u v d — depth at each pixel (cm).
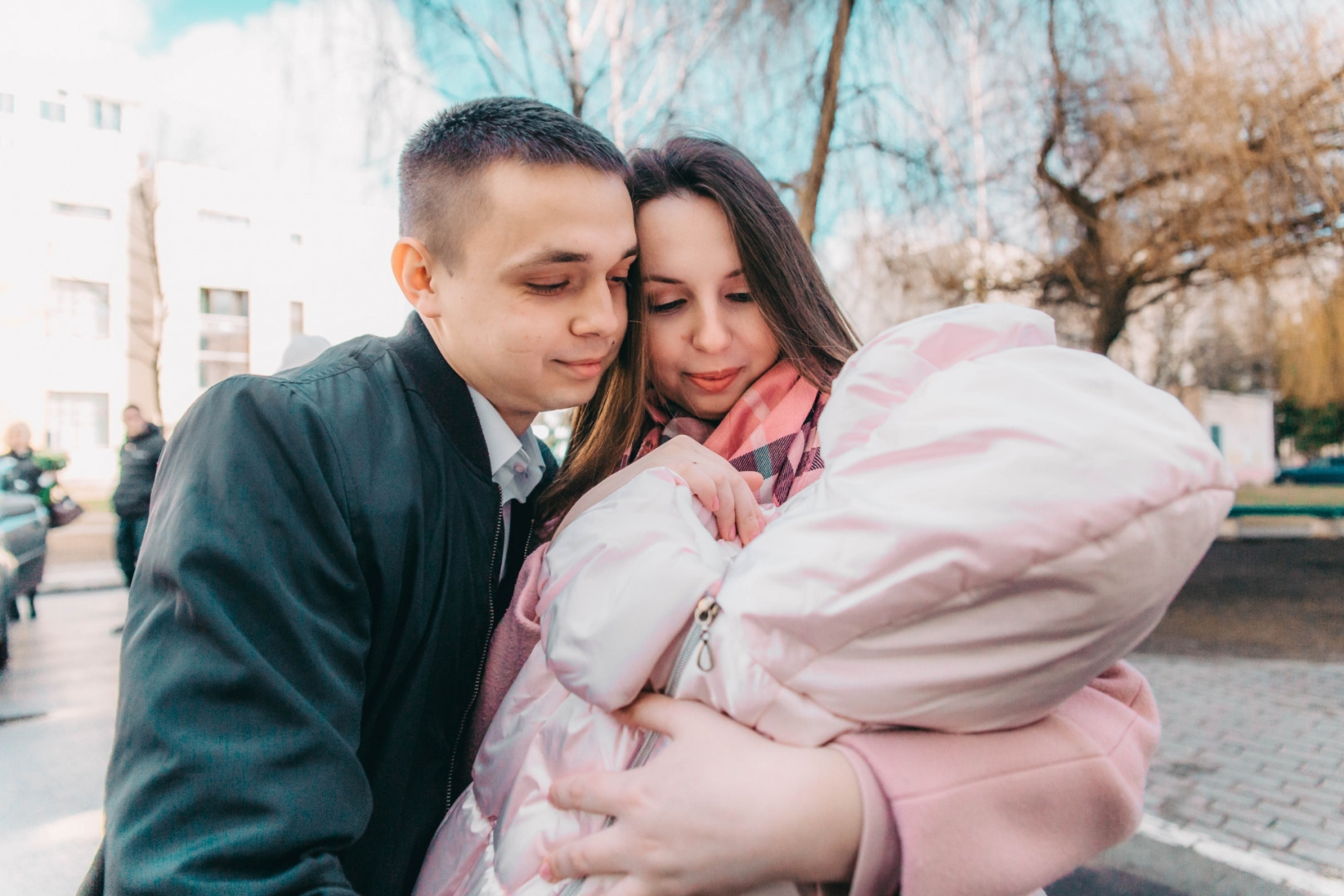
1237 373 1669
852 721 64
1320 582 879
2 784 346
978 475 58
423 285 93
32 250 1900
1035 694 62
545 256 85
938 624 59
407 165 93
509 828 79
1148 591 56
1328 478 1969
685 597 70
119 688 72
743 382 117
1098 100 710
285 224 2088
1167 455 56
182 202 1991
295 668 73
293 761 68
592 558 77
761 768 63
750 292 111
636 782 68
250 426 79
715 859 62
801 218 595
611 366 117
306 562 77
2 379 1878
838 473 67
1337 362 1006
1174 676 508
